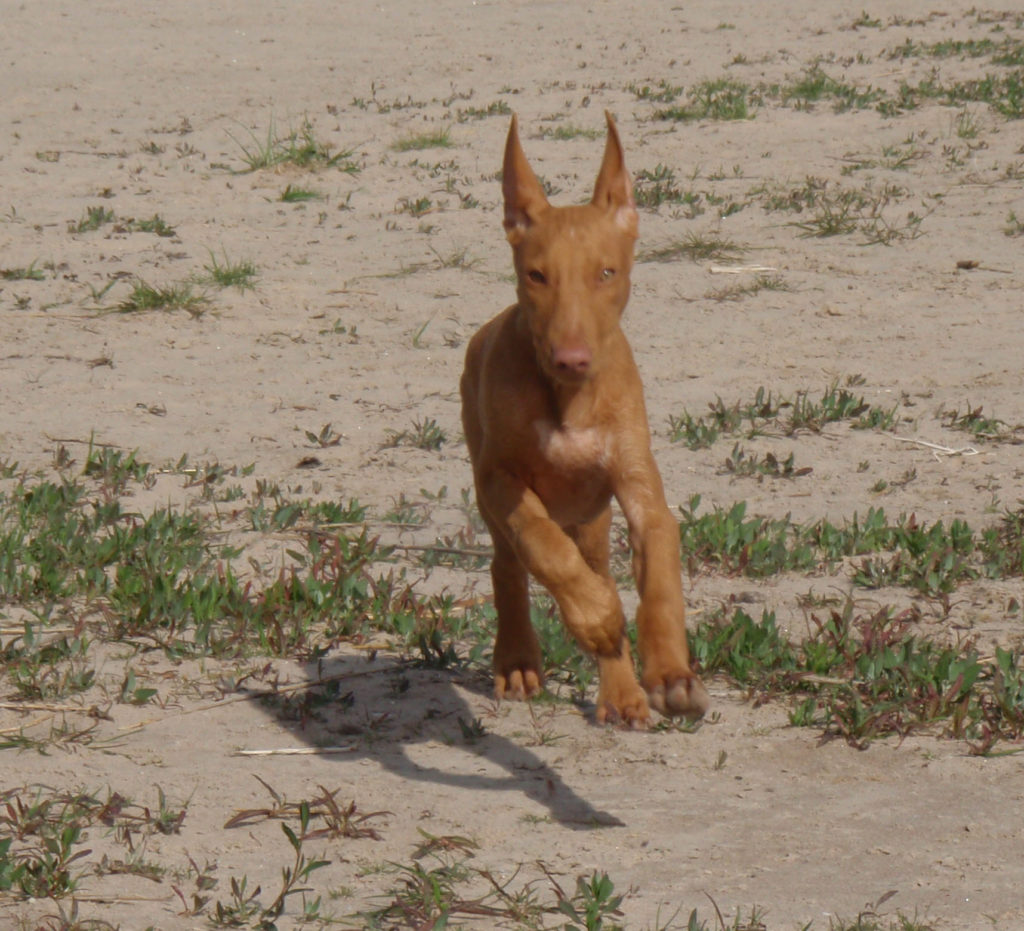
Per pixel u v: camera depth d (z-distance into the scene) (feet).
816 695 35.42
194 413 58.85
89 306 71.82
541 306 29.71
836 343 65.77
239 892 26.22
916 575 41.96
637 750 32.96
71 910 25.71
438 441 55.26
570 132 102.32
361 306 71.87
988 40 121.19
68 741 33.12
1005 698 33.88
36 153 101.09
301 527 46.91
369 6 151.02
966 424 55.62
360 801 30.53
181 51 133.08
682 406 58.95
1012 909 25.77
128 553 43.91
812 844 28.58
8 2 152.97
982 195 86.12
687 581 42.83
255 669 36.83
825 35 131.03
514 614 35.45
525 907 25.93
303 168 96.07
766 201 86.63
